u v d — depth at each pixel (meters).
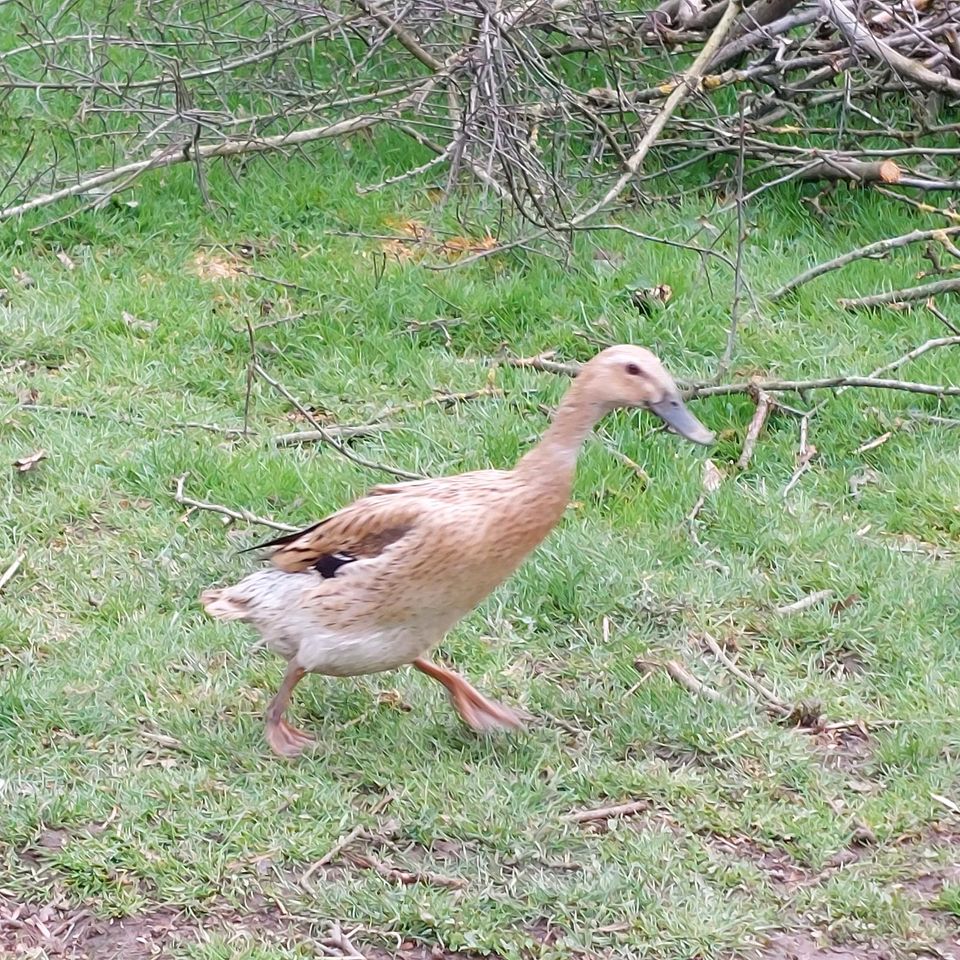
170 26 15.32
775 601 9.40
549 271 13.34
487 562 7.44
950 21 14.34
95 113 15.15
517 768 7.80
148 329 12.22
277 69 15.91
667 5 16.16
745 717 8.27
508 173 12.80
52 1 17.67
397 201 14.65
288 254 13.66
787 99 15.54
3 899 6.81
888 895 7.02
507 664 8.69
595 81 16.28
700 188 15.07
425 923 6.75
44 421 10.72
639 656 8.80
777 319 12.76
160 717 8.02
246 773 7.62
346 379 11.71
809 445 11.04
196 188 14.52
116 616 8.87
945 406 11.56
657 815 7.55
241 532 9.77
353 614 7.42
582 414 7.55
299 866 7.07
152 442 10.51
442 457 10.74
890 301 12.91
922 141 15.77
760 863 7.30
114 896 6.84
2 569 9.23
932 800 7.69
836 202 15.00
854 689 8.61
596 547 9.62
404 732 7.99
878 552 9.79
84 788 7.42
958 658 8.88
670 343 12.29
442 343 12.47
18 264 13.06
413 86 14.71
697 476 10.53
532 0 14.28
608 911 6.88
